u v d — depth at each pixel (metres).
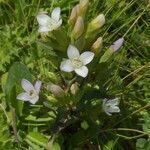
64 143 0.15
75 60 0.13
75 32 0.13
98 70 0.14
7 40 0.17
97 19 0.14
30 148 0.15
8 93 0.15
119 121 0.16
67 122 0.15
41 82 0.14
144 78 0.17
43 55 0.16
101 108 0.14
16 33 0.17
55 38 0.14
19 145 0.15
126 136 0.16
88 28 0.14
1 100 0.16
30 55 0.17
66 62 0.13
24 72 0.15
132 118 0.16
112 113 0.16
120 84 0.17
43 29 0.13
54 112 0.15
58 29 0.13
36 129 0.15
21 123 0.15
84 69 0.13
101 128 0.15
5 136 0.15
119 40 0.14
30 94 0.13
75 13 0.13
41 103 0.14
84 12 0.13
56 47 0.14
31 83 0.14
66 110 0.14
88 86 0.14
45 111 0.15
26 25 0.17
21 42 0.17
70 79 0.14
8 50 0.17
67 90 0.14
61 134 0.15
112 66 0.15
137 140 0.15
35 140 0.15
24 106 0.15
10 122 0.15
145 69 0.17
